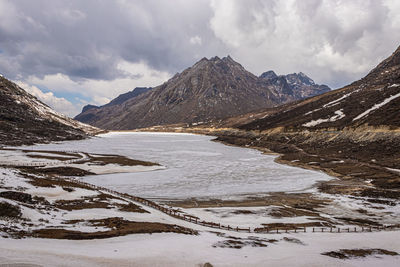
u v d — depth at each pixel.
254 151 154.38
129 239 27.58
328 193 65.12
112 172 84.69
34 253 20.31
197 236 31.73
